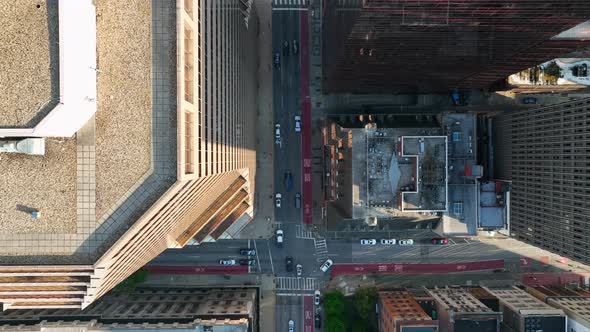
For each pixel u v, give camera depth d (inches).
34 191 2004.2
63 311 4456.2
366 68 4020.7
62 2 1700.3
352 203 3846.0
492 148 5078.7
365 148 3846.0
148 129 1980.8
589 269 5123.0
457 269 5191.9
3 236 2021.4
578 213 3668.8
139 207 2010.3
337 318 4913.9
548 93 5093.5
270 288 5147.6
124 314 4343.0
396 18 2842.0
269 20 5036.9
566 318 4293.8
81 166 1996.8
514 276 5162.4
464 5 2687.0
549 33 3211.1
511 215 4692.4
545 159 4052.7
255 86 4980.3
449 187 4099.4
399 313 4357.8
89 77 1873.8
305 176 5128.0
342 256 5157.5
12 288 2250.2
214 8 2509.8
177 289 5098.4
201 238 4133.9
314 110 5108.3
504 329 4623.5
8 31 1755.7
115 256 2060.8
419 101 5142.7
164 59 1966.0
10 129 1755.7
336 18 3666.3
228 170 2992.1
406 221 4318.4
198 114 2129.7
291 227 5142.7
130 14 1957.4
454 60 3841.0
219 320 4175.7
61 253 2025.1
